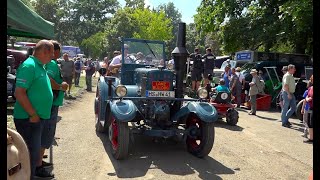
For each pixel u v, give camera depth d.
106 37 47.09
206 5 20.42
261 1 17.50
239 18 18.50
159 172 5.04
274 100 14.09
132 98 5.77
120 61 7.47
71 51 44.59
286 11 13.71
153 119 5.92
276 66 15.34
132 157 5.72
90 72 16.97
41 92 3.84
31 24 5.26
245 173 5.24
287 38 16.41
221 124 9.43
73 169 5.00
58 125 8.02
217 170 5.29
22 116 3.83
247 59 16.64
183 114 5.89
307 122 7.79
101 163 5.34
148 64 7.30
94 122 8.60
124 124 5.36
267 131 8.76
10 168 2.75
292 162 6.00
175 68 6.25
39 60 3.88
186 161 5.65
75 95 13.88
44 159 5.36
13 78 9.08
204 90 6.14
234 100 13.37
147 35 42.47
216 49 45.69
